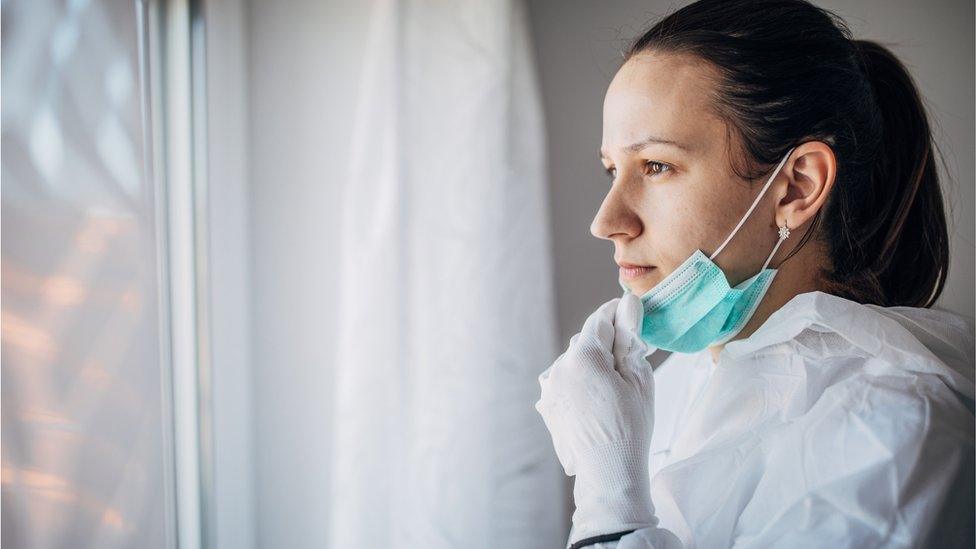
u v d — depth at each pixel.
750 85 0.71
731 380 0.79
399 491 1.39
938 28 1.37
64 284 0.96
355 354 1.41
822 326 0.74
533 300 1.42
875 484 0.62
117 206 1.05
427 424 1.39
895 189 0.79
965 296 1.35
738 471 0.72
